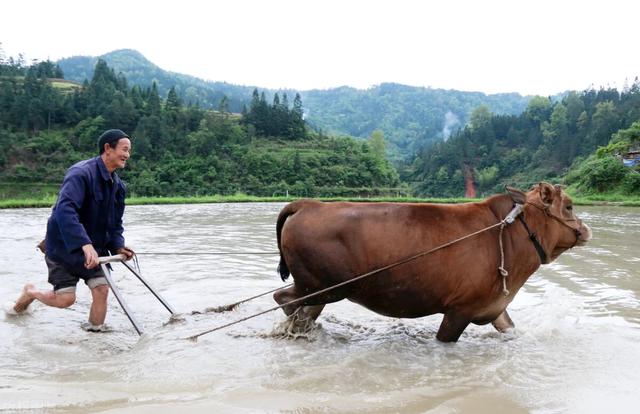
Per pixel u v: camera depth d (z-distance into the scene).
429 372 4.78
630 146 53.88
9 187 78.19
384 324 6.34
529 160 125.94
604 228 17.30
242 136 107.25
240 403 4.01
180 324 6.10
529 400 4.18
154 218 21.02
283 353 5.21
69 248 5.41
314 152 103.44
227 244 12.46
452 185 132.12
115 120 99.44
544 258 5.87
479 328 6.23
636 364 4.91
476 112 170.12
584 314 6.54
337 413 3.91
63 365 4.79
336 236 5.41
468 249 5.45
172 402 4.01
